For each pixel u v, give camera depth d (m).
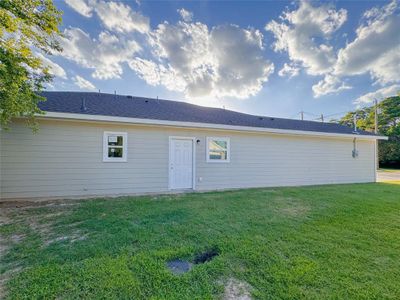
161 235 3.48
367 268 2.55
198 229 3.76
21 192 6.42
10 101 4.25
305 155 10.41
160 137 7.97
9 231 3.69
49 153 6.67
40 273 2.34
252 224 4.06
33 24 4.38
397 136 24.52
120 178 7.43
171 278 2.28
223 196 6.88
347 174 11.32
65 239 3.33
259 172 9.52
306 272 2.42
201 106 12.38
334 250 3.00
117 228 3.78
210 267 2.51
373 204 5.73
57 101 7.77
